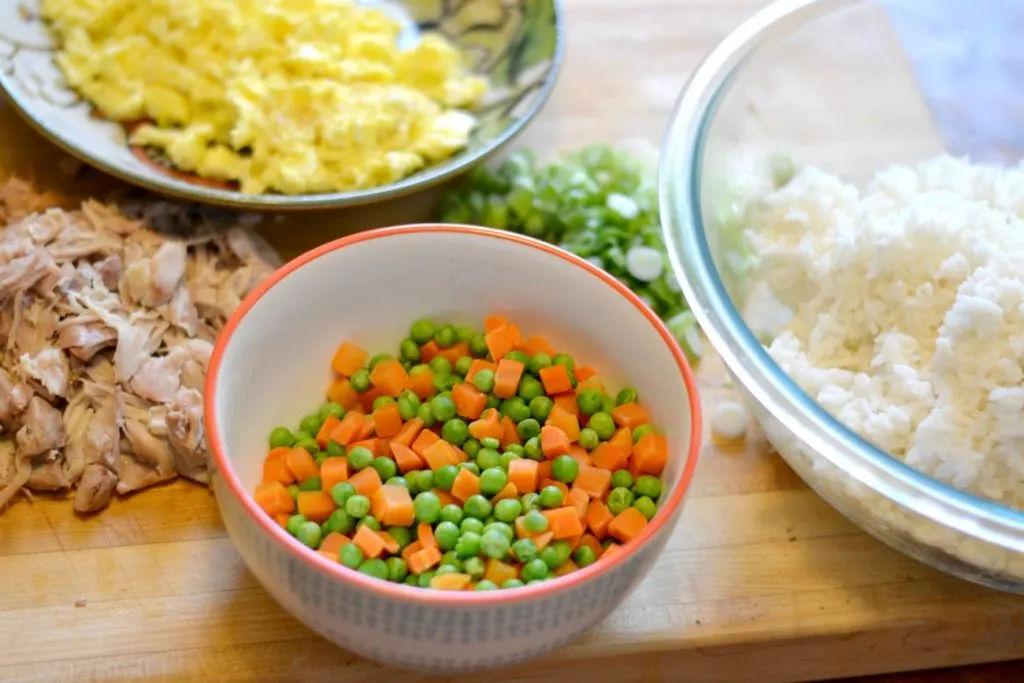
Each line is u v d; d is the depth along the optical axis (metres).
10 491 0.55
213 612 0.54
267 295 0.53
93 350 0.56
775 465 0.58
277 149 0.62
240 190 0.62
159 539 0.55
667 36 0.72
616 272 0.62
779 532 0.57
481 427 0.54
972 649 0.57
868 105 0.67
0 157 0.63
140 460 0.56
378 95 0.64
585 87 0.69
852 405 0.56
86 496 0.55
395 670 0.53
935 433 0.54
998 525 0.51
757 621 0.55
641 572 0.50
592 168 0.65
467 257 0.56
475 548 0.51
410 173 0.63
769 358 0.54
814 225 0.60
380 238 0.54
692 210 0.57
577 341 0.57
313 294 0.54
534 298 0.56
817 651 0.56
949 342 0.55
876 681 0.58
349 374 0.56
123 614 0.53
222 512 0.50
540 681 0.55
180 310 0.58
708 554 0.56
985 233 0.56
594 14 0.72
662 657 0.55
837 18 0.65
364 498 0.52
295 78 0.64
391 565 0.51
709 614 0.55
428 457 0.53
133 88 0.63
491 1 0.67
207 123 0.63
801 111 0.66
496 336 0.56
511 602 0.48
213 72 0.63
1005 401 0.54
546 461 0.54
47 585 0.54
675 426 0.53
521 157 0.65
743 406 0.60
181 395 0.56
